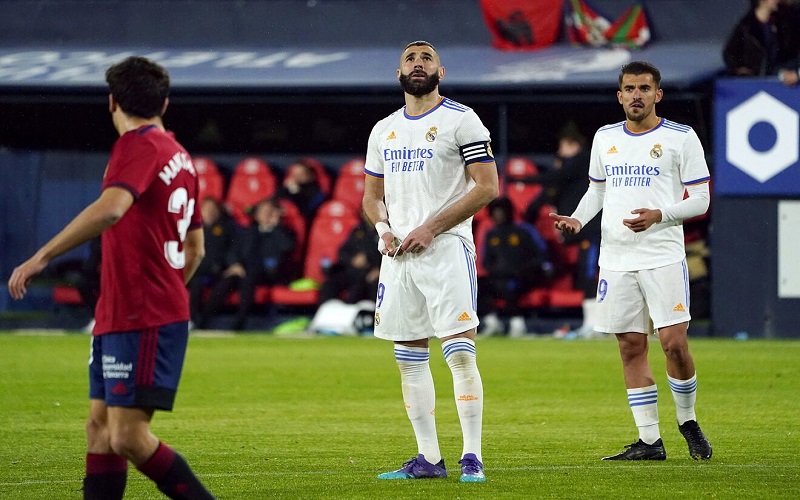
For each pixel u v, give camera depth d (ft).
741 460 76.84
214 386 123.03
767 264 177.27
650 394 77.71
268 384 124.77
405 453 80.48
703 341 172.24
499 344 171.12
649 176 78.95
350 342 175.83
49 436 88.74
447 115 69.46
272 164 224.94
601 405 107.76
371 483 67.41
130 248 51.21
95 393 53.57
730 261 178.50
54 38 220.43
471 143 68.95
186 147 227.20
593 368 138.82
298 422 96.89
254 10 213.87
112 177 50.49
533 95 183.62
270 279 200.75
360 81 188.14
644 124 79.66
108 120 225.35
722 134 176.55
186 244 55.72
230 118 224.74
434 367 141.59
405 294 69.62
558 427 93.61
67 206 226.17
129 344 51.11
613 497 62.44
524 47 197.47
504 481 67.77
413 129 69.92
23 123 225.97
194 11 216.33
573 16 195.62
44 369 137.80
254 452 81.00
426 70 69.46
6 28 221.46
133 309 51.13
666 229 78.43
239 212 211.61
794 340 174.70
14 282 48.03
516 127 215.72
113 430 51.49
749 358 147.43
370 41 209.46
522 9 196.44
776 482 67.41
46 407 106.52
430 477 69.31
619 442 85.51
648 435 77.36
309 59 202.69
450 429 92.99
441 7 206.18
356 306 192.24
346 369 139.13
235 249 195.62
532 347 166.20
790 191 175.32
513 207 186.70
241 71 195.31
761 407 104.99
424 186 69.56
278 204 200.03
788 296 176.96
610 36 193.98
